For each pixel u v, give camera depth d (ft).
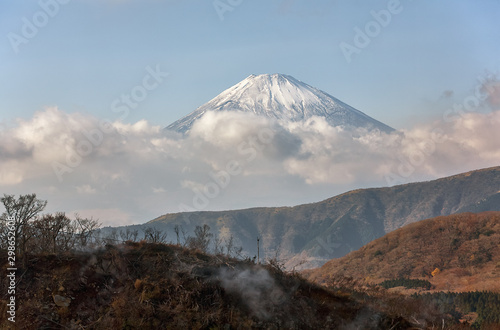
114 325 176.65
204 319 181.98
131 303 183.42
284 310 196.03
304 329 190.90
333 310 204.64
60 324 175.52
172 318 180.96
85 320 178.40
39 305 179.32
